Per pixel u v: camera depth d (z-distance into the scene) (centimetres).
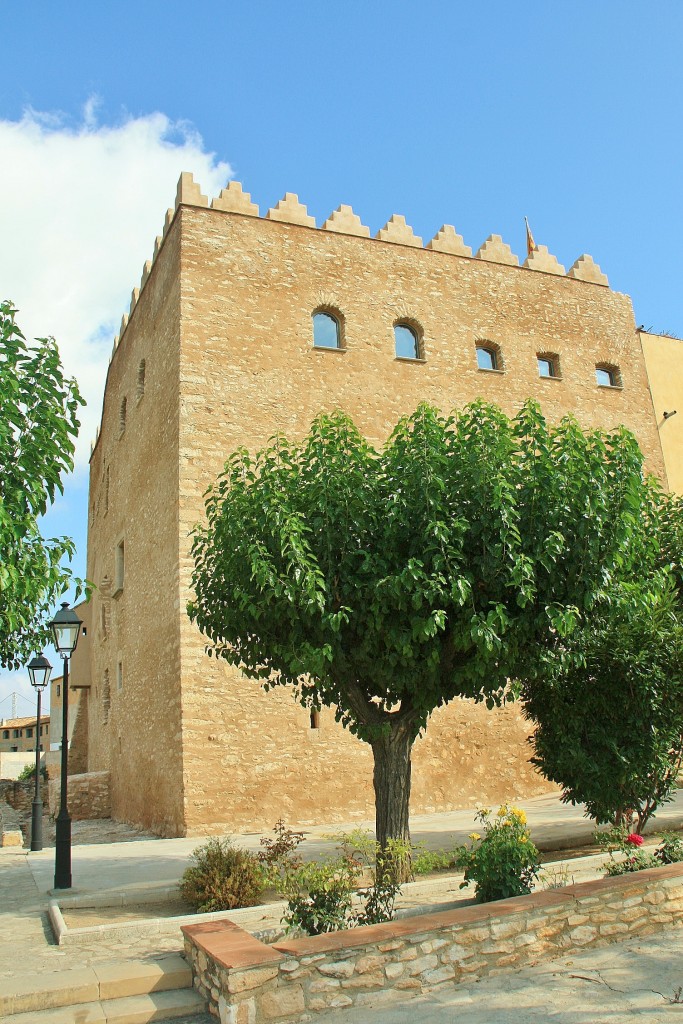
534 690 1134
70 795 2116
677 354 2402
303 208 1895
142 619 1844
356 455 916
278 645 870
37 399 767
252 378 1714
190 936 630
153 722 1664
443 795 1647
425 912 717
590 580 827
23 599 723
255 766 1482
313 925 643
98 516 2773
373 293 1912
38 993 583
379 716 916
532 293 2147
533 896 666
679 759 1130
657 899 720
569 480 847
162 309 1859
